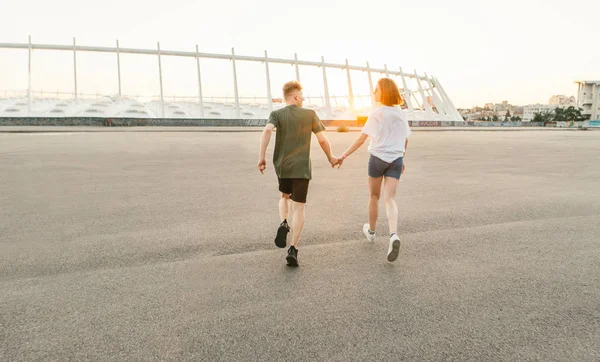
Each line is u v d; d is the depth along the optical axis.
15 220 5.14
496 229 4.95
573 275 3.50
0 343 2.36
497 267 3.68
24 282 3.24
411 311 2.81
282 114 3.77
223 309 2.82
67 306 2.84
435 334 2.51
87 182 8.09
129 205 6.10
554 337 2.49
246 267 3.64
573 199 6.81
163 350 2.31
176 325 2.59
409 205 6.30
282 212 4.11
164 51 71.88
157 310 2.79
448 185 8.21
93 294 3.04
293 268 3.63
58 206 5.97
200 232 4.71
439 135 35.69
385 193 4.01
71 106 66.06
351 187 7.96
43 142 19.05
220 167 10.66
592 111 138.00
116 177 8.78
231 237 4.54
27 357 2.22
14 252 3.95
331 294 3.08
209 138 24.72
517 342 2.43
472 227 5.04
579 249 4.20
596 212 5.87
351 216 5.60
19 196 6.64
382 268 3.65
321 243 4.39
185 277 3.39
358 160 13.42
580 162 12.92
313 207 6.16
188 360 2.21
